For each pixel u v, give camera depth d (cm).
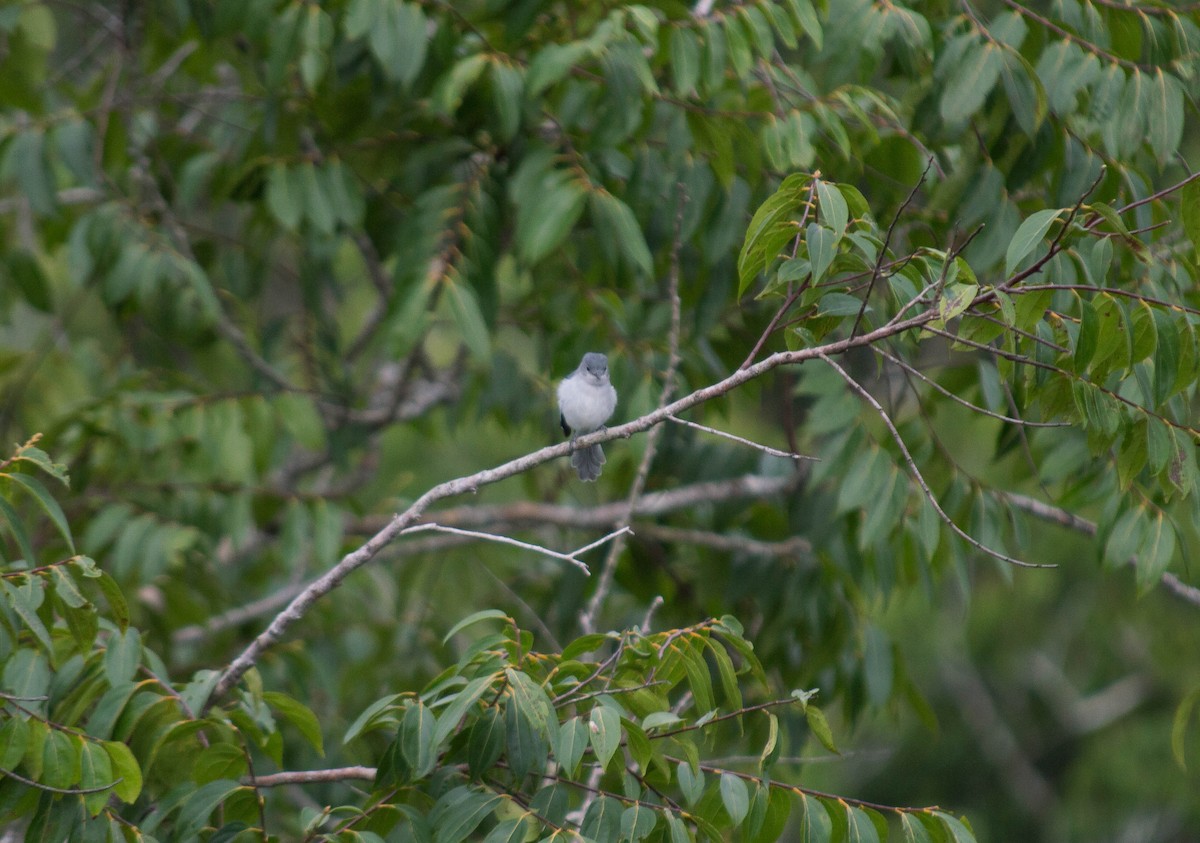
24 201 1432
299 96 1085
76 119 1088
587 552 1218
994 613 2445
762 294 709
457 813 628
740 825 655
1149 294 850
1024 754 2848
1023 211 977
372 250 1388
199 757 700
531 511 1324
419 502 741
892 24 865
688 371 1138
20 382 1343
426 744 612
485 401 1220
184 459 1160
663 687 682
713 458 1164
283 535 1109
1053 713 2798
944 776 2780
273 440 1103
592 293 1109
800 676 1104
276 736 740
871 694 1057
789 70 996
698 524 1275
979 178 902
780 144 881
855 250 696
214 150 1284
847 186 659
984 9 1212
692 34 870
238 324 1334
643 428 721
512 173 1020
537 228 888
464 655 661
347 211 1020
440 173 1034
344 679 1237
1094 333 628
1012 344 664
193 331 1166
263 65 1171
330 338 1255
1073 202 892
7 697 636
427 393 1446
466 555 1447
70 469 1127
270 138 1069
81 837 648
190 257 1162
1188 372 671
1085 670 2747
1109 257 662
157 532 1065
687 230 952
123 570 1044
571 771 574
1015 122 899
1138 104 834
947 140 952
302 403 1110
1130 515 851
